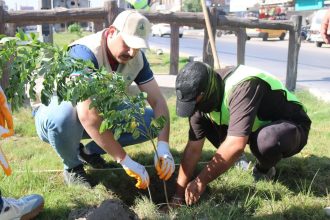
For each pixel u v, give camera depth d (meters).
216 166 2.80
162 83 7.01
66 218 2.80
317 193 3.26
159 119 2.71
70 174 3.31
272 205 2.94
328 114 5.75
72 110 3.03
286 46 19.55
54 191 3.15
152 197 3.37
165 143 3.05
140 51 3.17
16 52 2.24
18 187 3.14
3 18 5.95
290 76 7.71
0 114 2.23
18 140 4.56
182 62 11.42
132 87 3.83
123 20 2.83
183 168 3.12
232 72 2.90
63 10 6.19
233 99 2.75
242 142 2.72
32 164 3.70
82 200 3.03
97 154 3.68
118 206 2.58
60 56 2.27
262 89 2.84
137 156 3.97
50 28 7.82
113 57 2.97
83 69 2.35
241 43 7.45
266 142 2.94
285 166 3.62
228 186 3.25
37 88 3.83
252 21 7.18
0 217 2.47
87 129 2.81
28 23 6.12
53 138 3.11
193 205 2.97
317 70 11.00
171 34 7.91
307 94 7.28
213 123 3.07
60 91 2.31
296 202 2.99
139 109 2.57
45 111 3.11
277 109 3.04
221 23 7.02
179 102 2.63
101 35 2.96
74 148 3.18
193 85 2.57
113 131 2.84
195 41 23.33
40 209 2.78
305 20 34.88
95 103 2.46
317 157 3.89
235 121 2.73
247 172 3.48
